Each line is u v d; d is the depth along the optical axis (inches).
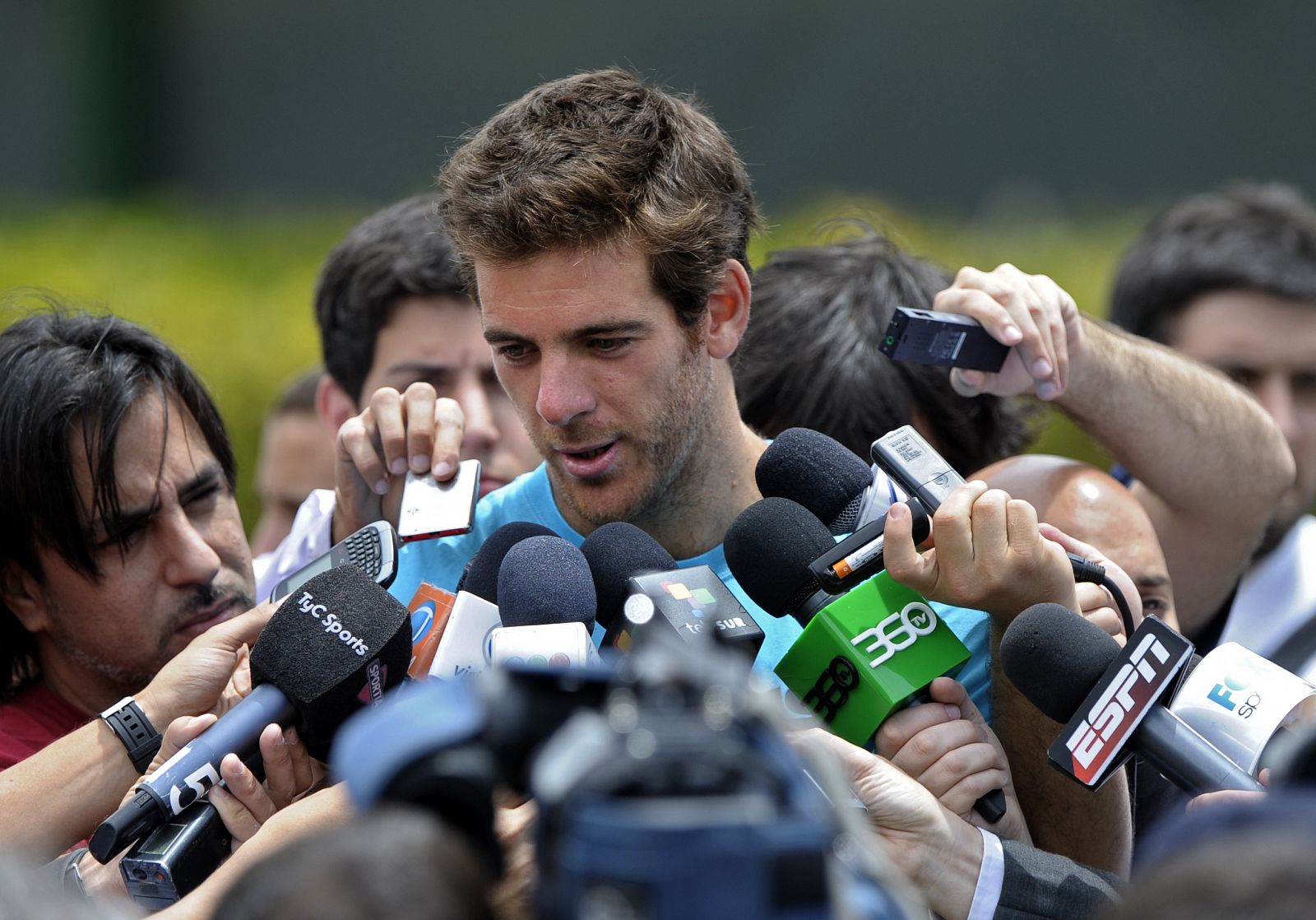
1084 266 997.8
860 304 470.3
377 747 191.0
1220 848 151.1
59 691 412.2
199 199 1980.8
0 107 2028.8
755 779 161.5
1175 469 435.5
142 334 402.0
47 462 378.0
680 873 152.3
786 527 325.4
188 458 396.5
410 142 1923.0
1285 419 561.0
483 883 160.1
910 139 1791.3
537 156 334.6
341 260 541.0
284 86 1964.8
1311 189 1727.4
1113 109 1760.6
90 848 304.7
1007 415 491.5
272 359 877.8
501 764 196.7
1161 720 284.0
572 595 305.1
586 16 1849.2
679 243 334.3
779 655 359.3
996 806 317.4
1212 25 1742.1
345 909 150.3
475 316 520.4
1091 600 339.6
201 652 358.9
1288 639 498.0
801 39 1801.2
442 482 389.1
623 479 347.6
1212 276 573.6
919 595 323.6
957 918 296.7
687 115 356.5
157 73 2025.1
